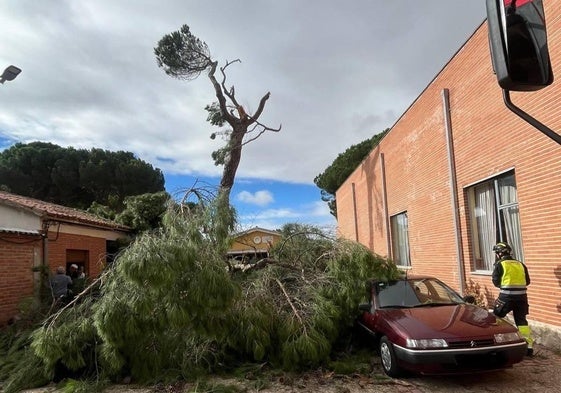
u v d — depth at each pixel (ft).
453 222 36.42
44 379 22.02
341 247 27.66
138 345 21.54
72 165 107.96
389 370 20.52
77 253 49.21
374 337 22.93
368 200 71.46
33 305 30.96
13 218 37.24
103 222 54.49
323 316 23.13
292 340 22.22
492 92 29.86
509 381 19.40
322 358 22.45
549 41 23.58
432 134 41.24
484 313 21.39
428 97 42.16
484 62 30.86
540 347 24.48
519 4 6.40
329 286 25.84
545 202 24.54
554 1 22.97
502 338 18.84
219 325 21.61
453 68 36.14
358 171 79.61
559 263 23.56
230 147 76.38
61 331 21.67
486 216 32.73
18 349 26.53
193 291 20.43
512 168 27.71
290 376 21.43
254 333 22.22
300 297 24.80
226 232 26.11
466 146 34.04
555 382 18.88
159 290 20.08
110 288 21.45
